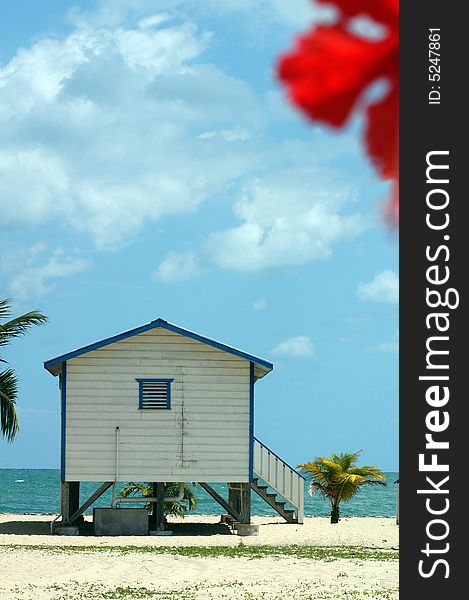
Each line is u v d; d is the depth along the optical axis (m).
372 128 0.87
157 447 29.12
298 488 34.09
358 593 18.73
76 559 23.36
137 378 29.17
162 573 21.42
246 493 29.97
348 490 37.59
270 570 21.89
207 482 29.44
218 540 28.58
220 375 29.34
